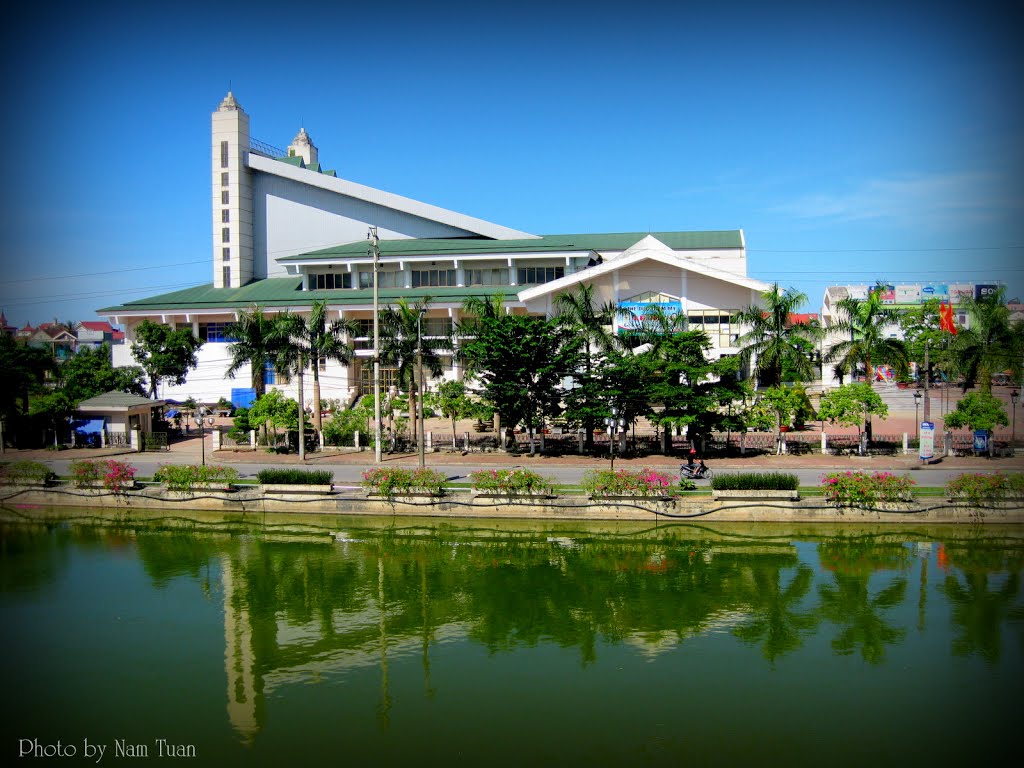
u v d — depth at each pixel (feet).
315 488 106.22
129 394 168.25
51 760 45.01
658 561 83.20
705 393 132.57
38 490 114.01
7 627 66.08
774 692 52.95
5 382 161.07
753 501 95.66
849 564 81.25
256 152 265.13
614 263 189.67
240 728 48.44
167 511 108.88
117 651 60.75
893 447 137.28
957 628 63.82
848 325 138.31
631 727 48.24
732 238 256.11
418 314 142.41
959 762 43.98
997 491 92.43
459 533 95.45
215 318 234.58
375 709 50.93
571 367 138.41
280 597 73.26
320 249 259.39
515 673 56.34
